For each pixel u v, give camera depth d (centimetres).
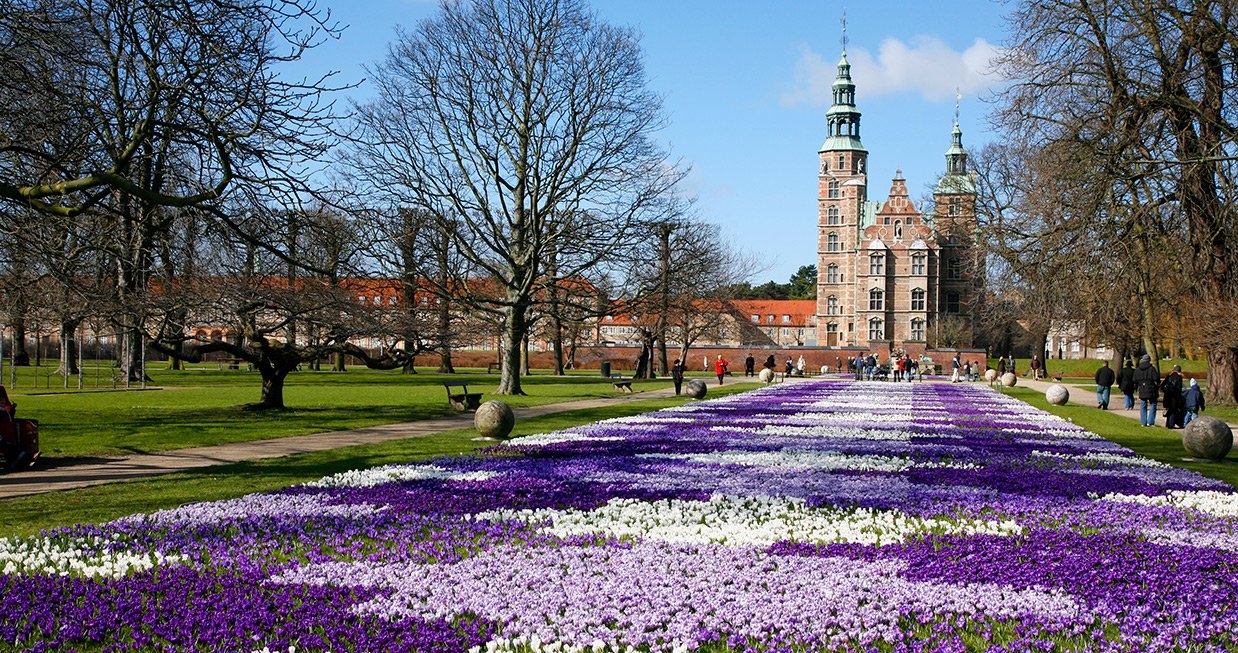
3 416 1678
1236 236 3397
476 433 2455
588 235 4256
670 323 7419
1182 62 3378
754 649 766
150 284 3031
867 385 6294
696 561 1049
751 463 1859
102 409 3133
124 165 1548
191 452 1977
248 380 5566
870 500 1434
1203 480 1662
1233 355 3900
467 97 4222
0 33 1595
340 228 1862
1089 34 3503
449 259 4422
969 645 780
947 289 12556
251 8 1612
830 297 13325
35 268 2205
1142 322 3981
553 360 9875
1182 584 951
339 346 3083
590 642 781
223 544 1098
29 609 836
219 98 1686
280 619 830
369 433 2439
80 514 1271
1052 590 927
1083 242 3431
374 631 799
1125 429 2820
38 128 1656
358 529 1198
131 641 763
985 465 1875
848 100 13400
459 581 965
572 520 1272
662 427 2689
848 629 812
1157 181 3481
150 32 1650
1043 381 7700
